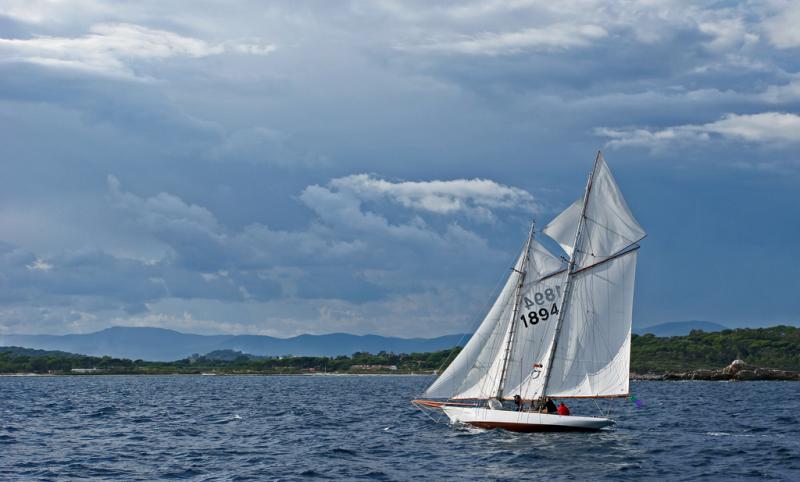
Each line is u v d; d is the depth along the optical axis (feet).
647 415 346.74
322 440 241.14
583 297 230.07
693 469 180.75
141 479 169.07
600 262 227.81
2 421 310.45
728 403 442.91
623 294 224.12
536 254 236.22
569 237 232.94
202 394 596.70
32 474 175.11
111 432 267.80
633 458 195.62
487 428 241.14
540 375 234.38
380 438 244.83
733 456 200.75
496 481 167.32
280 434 261.44
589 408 393.70
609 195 227.81
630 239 223.71
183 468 183.93
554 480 168.35
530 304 236.02
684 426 284.82
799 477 170.40
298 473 176.76
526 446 213.05
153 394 595.47
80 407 409.90
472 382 238.48
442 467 184.24
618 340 224.33
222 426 293.23
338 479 169.68
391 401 479.41
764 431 266.57
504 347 238.07
